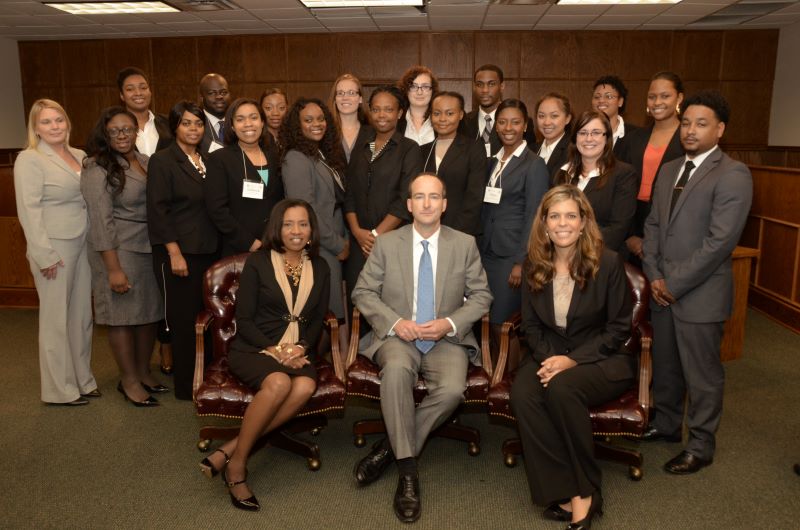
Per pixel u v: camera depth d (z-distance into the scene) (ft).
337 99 11.26
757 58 26.86
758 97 27.20
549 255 8.43
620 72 27.17
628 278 9.09
